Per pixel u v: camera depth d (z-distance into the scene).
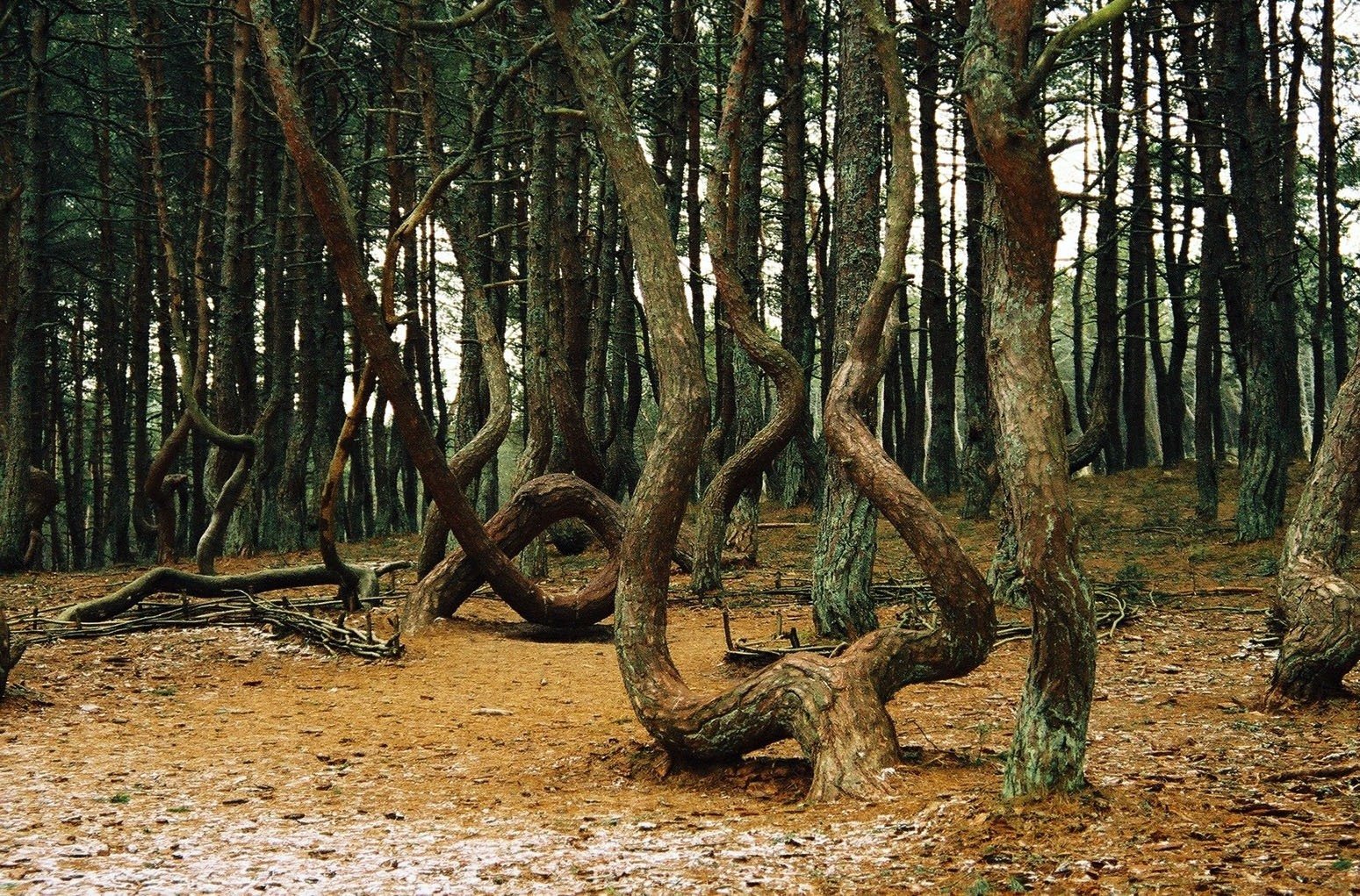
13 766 7.75
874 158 13.18
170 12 26.83
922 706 9.41
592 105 8.08
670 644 13.16
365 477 33.94
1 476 24.69
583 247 27.25
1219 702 9.22
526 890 4.99
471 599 16.70
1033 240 5.48
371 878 5.23
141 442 29.36
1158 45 25.98
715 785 7.09
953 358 29.39
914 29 13.54
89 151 32.12
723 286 14.42
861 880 4.86
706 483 26.11
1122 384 37.97
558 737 8.77
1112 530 23.05
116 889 5.05
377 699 10.50
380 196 33.03
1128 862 4.74
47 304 31.02
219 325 22.36
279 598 17.52
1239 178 20.31
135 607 15.41
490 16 18.11
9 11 22.45
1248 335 20.45
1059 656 5.53
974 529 23.45
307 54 13.75
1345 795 5.75
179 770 7.75
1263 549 19.41
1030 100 5.33
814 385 41.12
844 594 12.66
